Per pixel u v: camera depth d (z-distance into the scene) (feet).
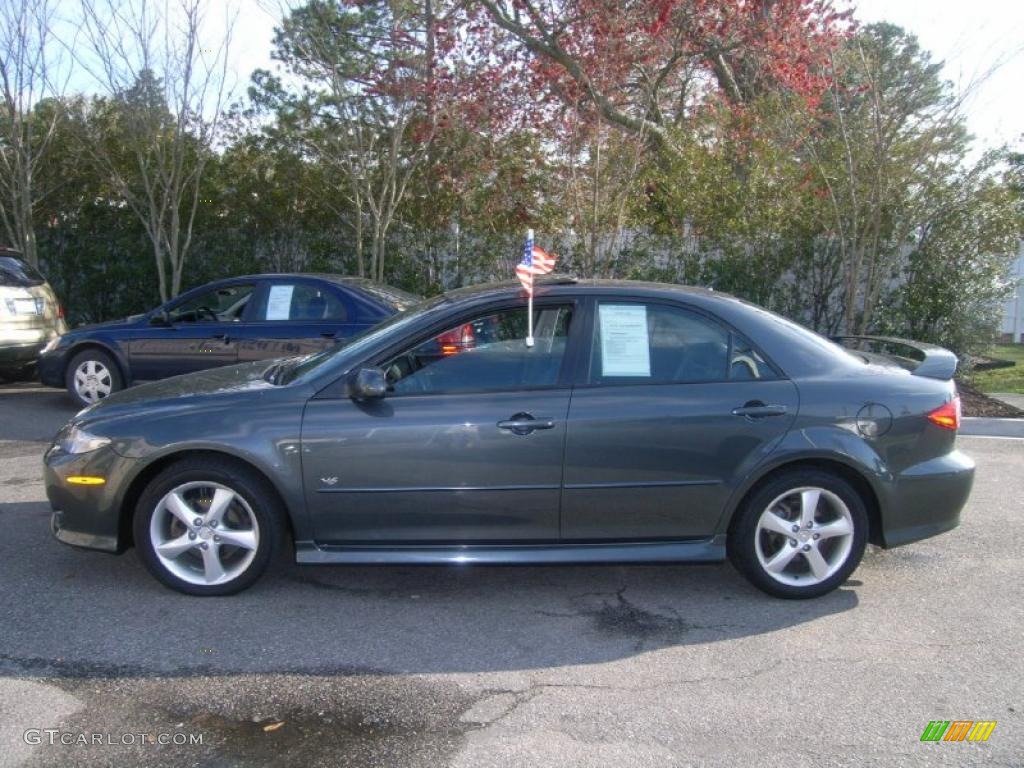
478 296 15.21
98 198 46.16
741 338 14.93
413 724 11.19
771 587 14.85
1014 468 24.26
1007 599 15.21
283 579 15.78
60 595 14.97
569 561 14.51
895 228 38.47
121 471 14.51
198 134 41.37
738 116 41.98
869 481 14.58
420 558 14.53
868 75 33.73
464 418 14.25
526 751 10.59
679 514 14.53
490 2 42.34
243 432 14.32
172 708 11.53
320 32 37.83
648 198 43.27
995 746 10.77
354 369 14.71
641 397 14.42
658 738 10.87
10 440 26.86
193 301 29.55
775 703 11.73
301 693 11.92
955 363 15.76
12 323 32.83
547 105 43.14
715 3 39.96
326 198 44.16
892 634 13.83
